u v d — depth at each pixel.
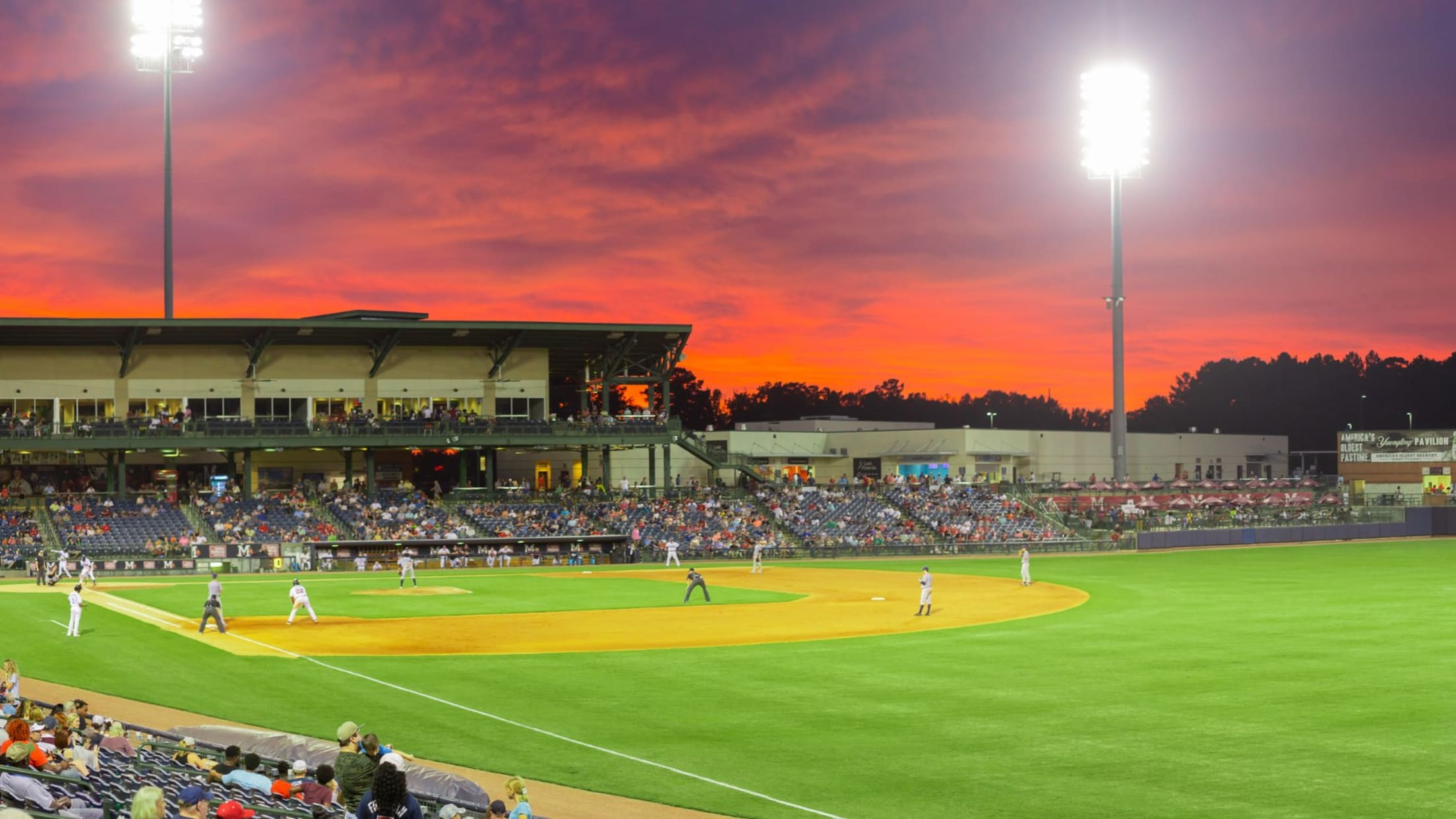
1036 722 25.47
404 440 88.31
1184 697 27.92
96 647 37.97
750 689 29.92
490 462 94.12
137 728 23.19
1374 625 40.59
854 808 19.55
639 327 92.81
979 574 67.62
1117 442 106.19
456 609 49.91
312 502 84.69
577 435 93.00
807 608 49.56
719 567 77.56
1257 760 21.92
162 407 88.81
